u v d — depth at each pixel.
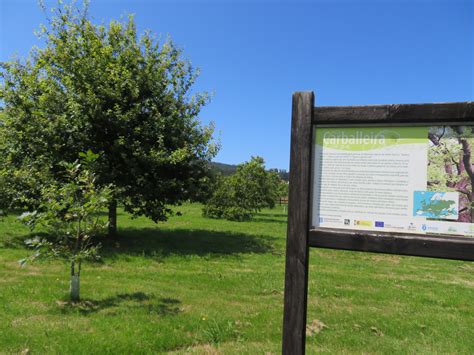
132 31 15.41
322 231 3.41
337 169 3.45
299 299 3.39
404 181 3.29
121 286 7.88
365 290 8.84
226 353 4.72
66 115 12.96
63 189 6.84
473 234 3.11
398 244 3.21
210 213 29.58
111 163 13.66
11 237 13.79
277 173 53.62
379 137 3.36
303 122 3.47
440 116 3.17
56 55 14.23
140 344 4.82
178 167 14.40
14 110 13.85
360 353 5.00
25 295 6.73
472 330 6.20
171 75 15.49
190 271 10.09
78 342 4.76
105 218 23.14
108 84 13.66
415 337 5.75
